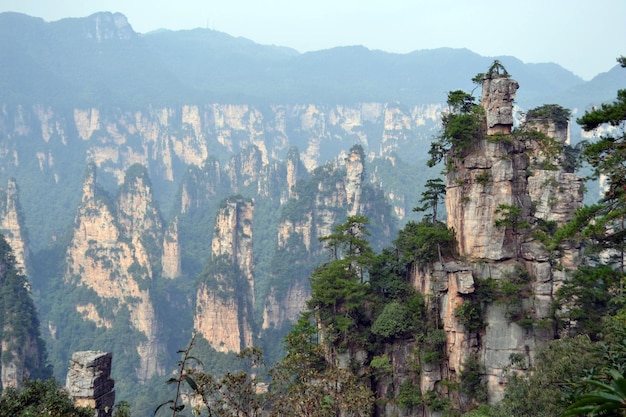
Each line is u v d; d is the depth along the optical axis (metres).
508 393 65.94
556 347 64.50
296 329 81.00
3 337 149.38
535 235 76.19
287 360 56.94
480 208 76.50
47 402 43.19
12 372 147.50
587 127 41.28
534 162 96.50
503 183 76.38
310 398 51.00
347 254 89.69
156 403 173.62
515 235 76.31
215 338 190.12
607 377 27.69
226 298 190.38
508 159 76.56
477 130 78.88
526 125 102.44
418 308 77.56
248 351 51.50
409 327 76.75
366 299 83.75
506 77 79.31
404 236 87.12
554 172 94.38
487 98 79.19
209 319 190.75
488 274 74.75
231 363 180.25
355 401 54.41
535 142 98.00
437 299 76.25
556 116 101.19
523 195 78.44
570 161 100.12
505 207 74.88
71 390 49.75
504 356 72.06
